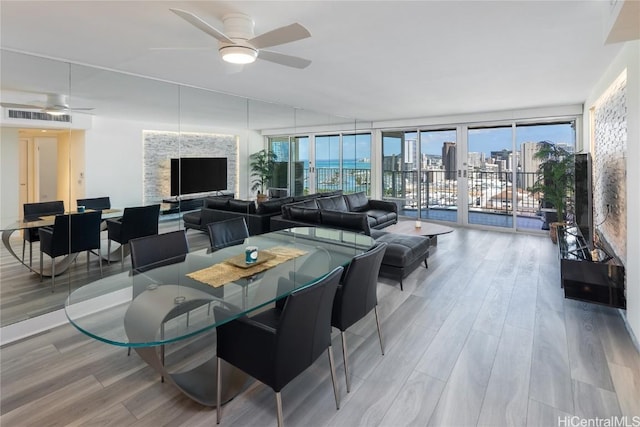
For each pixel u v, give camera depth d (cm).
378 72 352
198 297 188
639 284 232
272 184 540
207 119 438
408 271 371
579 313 295
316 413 182
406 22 230
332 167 685
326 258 255
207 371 215
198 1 198
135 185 369
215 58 300
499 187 659
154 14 214
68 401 191
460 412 182
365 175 793
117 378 212
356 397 195
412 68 336
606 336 255
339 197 593
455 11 215
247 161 496
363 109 600
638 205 237
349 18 223
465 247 527
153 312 176
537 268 420
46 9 206
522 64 326
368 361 229
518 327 272
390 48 280
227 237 313
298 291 156
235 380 205
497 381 207
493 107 576
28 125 293
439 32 247
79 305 190
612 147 342
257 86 415
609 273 281
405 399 192
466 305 314
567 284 295
